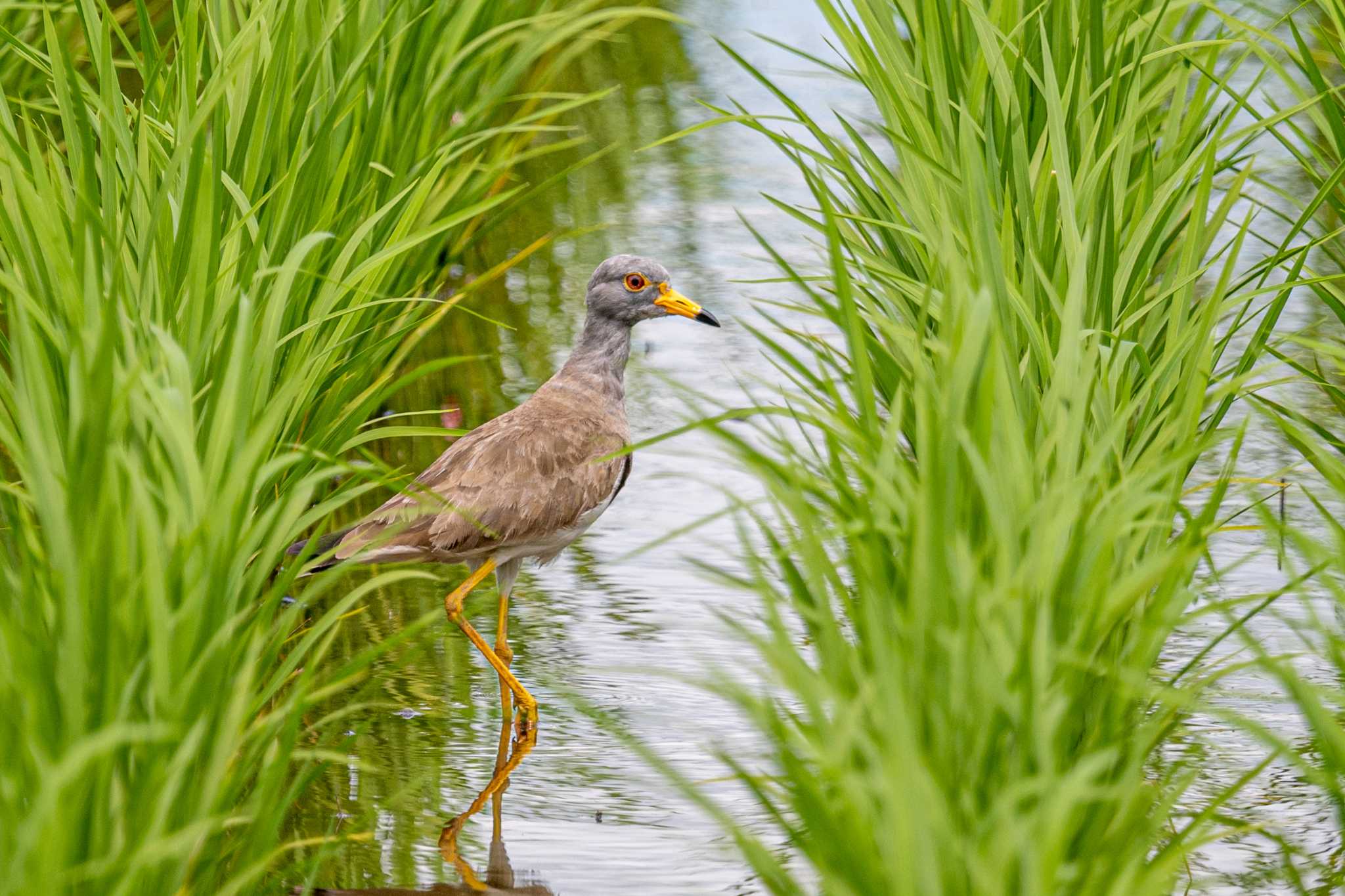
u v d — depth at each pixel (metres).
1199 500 13.87
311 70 12.40
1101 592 7.56
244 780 7.89
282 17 11.94
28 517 8.37
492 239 20.89
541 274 19.88
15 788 6.54
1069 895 7.06
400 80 14.92
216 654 7.21
